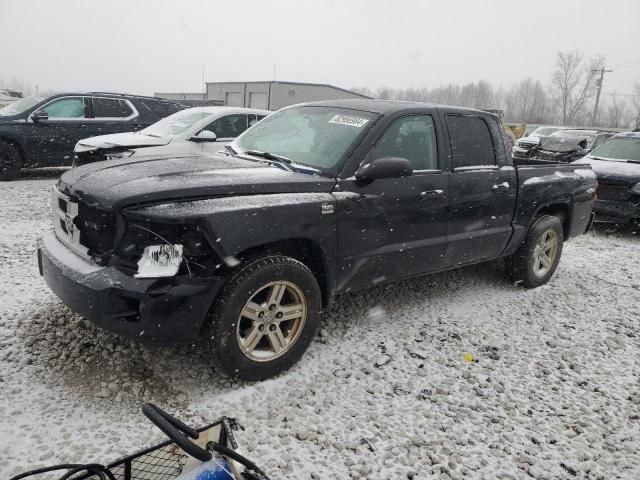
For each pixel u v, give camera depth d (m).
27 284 4.57
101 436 2.75
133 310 2.97
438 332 4.33
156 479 2.04
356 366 3.68
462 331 4.39
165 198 3.03
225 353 3.14
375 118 4.03
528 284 5.51
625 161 9.26
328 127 4.15
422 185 4.12
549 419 3.25
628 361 4.09
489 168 4.77
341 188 3.65
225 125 8.65
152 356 3.54
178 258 2.96
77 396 3.07
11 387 3.09
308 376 3.50
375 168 3.64
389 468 2.73
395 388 3.45
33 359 3.39
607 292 5.67
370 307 4.72
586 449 2.99
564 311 5.01
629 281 6.11
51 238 3.67
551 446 3.00
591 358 4.09
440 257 4.45
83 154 7.96
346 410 3.17
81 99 10.53
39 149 10.10
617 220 8.38
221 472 1.77
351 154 3.79
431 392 3.44
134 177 3.33
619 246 7.93
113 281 2.93
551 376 3.77
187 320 2.99
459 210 4.46
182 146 8.09
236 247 3.08
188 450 1.71
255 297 3.32
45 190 9.12
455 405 3.32
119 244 3.05
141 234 3.00
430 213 4.21
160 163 3.79
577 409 3.38
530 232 5.34
